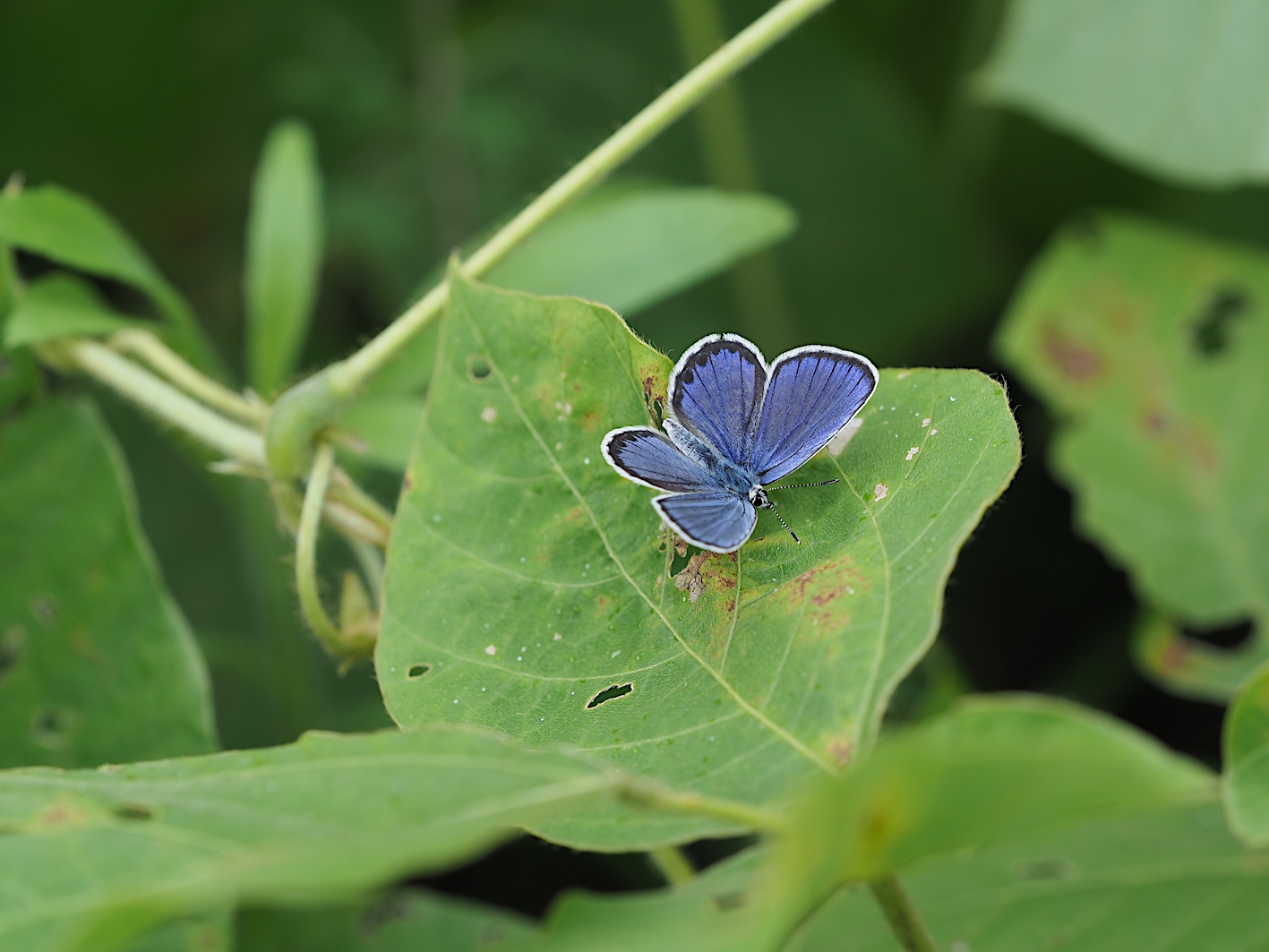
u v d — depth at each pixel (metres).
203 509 0.56
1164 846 0.38
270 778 0.33
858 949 0.38
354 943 0.40
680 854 0.39
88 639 0.39
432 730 0.33
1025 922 0.38
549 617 0.35
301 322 0.42
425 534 0.35
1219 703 0.49
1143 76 0.43
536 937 0.32
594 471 0.35
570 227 0.41
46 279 0.40
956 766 0.31
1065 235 0.49
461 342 0.35
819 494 0.35
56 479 0.39
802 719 0.34
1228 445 0.45
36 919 0.32
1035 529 0.55
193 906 0.31
